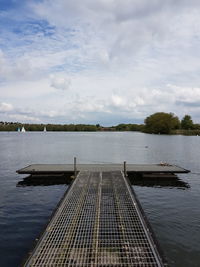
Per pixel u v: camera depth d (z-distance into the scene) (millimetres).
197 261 7520
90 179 16672
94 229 8484
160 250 6809
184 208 12492
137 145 56969
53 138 96000
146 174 19812
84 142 69812
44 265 6285
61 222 9039
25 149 48188
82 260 6566
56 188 16844
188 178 19969
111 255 6840
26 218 11219
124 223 8953
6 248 8469
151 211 12031
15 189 16562
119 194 12875
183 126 134625
